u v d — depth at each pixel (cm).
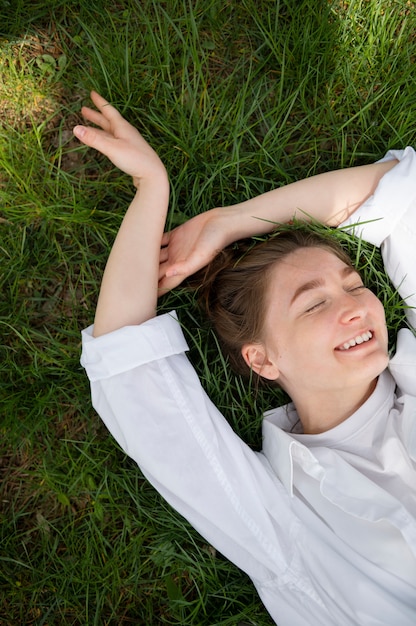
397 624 166
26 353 207
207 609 201
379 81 213
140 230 181
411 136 208
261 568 178
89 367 175
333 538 176
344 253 188
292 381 183
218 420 180
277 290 179
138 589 204
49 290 210
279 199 191
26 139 205
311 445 185
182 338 183
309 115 208
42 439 205
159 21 203
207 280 193
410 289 192
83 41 210
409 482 173
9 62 207
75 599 199
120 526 206
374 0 209
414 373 183
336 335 169
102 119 190
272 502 179
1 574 199
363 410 180
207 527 177
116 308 178
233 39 214
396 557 169
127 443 174
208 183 205
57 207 204
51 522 203
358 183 189
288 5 208
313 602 174
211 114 207
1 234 205
